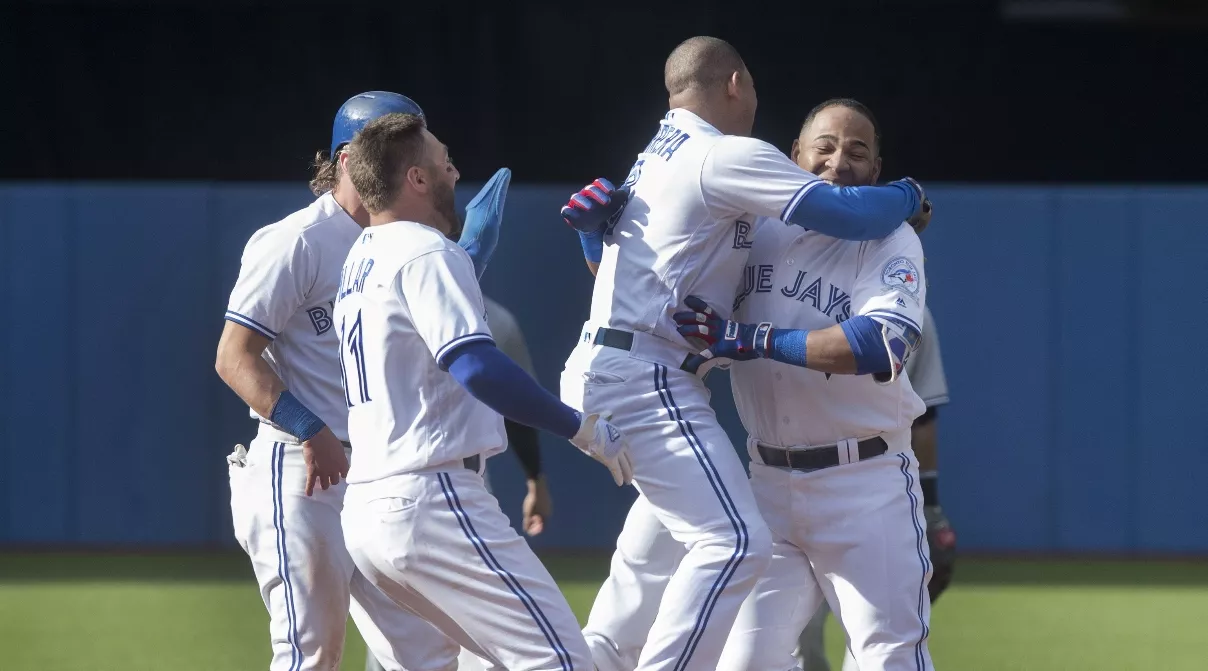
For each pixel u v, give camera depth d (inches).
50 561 1171.3
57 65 1705.2
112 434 1194.6
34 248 1190.9
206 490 1196.5
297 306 542.0
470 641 495.2
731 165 495.8
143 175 1729.8
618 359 510.0
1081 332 1156.5
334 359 550.3
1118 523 1162.0
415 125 495.5
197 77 1722.4
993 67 1749.5
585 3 1740.9
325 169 568.4
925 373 649.6
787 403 528.4
